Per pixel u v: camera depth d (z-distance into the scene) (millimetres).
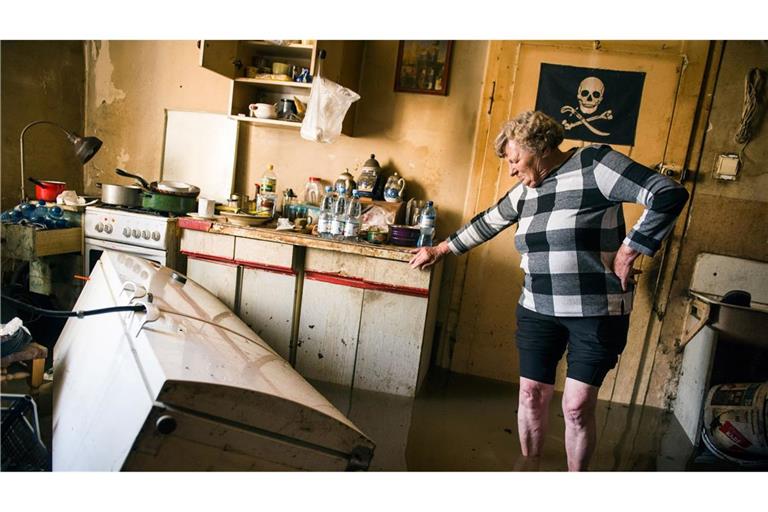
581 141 2957
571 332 1846
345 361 2859
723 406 2439
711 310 2596
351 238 2883
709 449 2482
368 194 3154
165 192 3053
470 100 3156
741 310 2500
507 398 2975
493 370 3262
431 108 3213
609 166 1677
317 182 3396
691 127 2826
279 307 2893
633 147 2906
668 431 2729
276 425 1276
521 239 1912
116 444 1198
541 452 2312
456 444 2381
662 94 2838
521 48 2973
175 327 1534
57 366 2033
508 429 2584
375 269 2736
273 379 1429
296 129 3434
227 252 2910
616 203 1748
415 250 2658
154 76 3611
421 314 2721
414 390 2809
